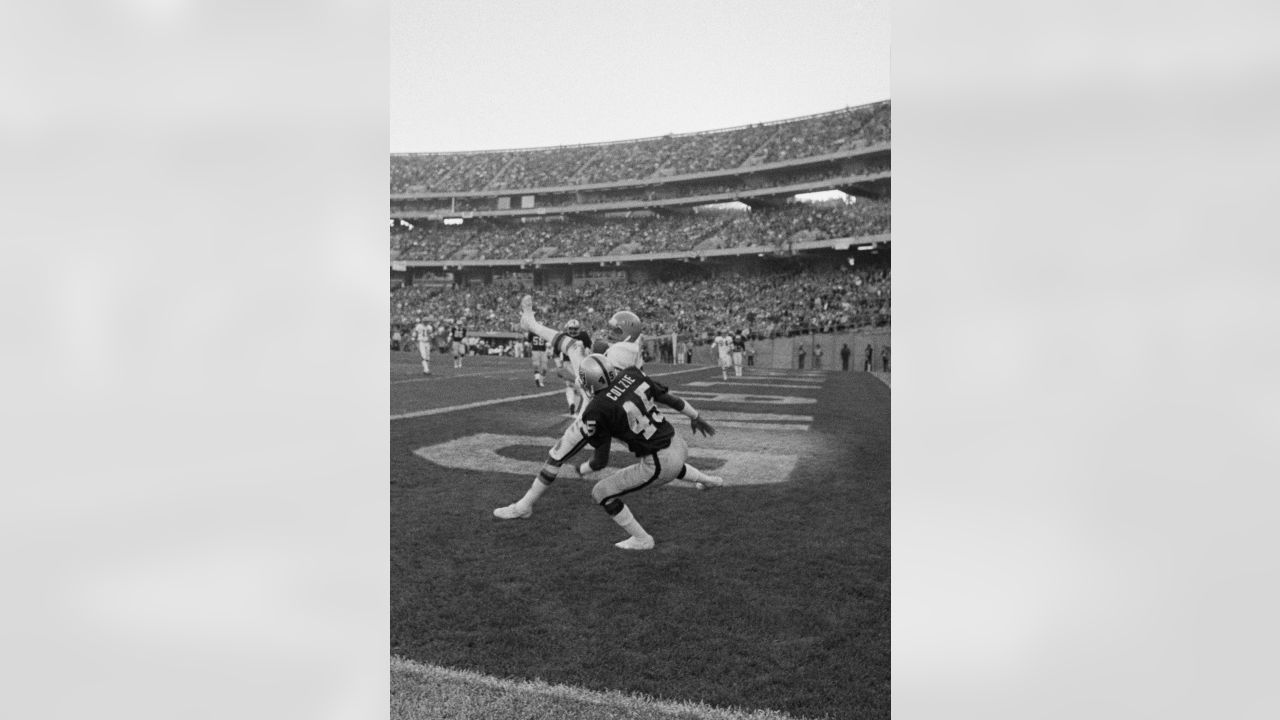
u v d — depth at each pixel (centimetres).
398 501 408
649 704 333
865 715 336
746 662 344
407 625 366
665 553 380
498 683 342
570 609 364
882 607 356
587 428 372
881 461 399
